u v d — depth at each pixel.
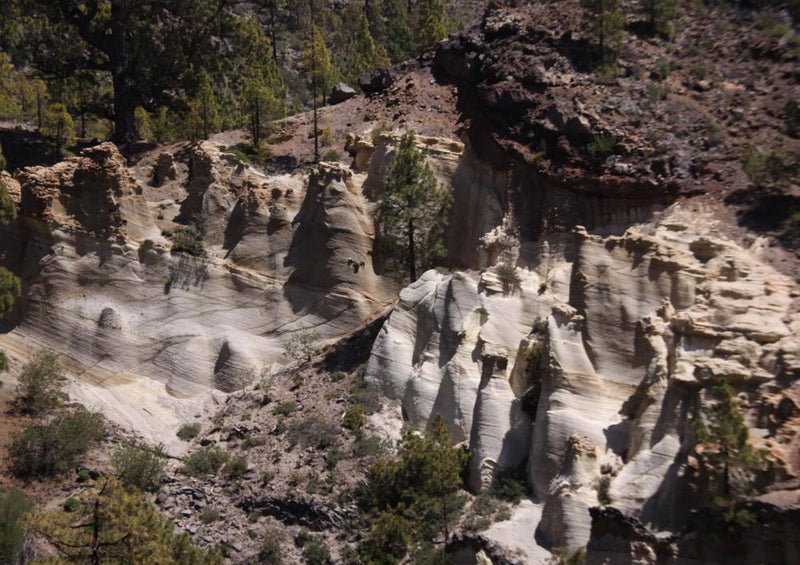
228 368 56.41
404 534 44.09
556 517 42.97
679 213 51.53
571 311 48.53
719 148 54.44
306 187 60.59
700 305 46.91
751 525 37.44
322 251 57.84
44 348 58.09
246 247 59.19
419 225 56.44
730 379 42.59
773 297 46.41
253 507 47.69
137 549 39.12
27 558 43.72
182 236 59.88
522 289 51.84
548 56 60.44
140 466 48.53
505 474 46.72
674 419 42.97
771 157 51.91
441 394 50.03
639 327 48.03
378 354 52.12
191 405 55.50
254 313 58.06
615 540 39.38
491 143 57.78
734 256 48.88
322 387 53.09
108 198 60.09
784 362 42.78
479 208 57.19
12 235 60.94
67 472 49.06
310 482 47.97
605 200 53.41
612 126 55.47
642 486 41.50
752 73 59.19
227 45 82.88
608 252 50.03
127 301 58.94
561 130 55.94
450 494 45.81
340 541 45.84
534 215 55.12
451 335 51.22
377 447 48.72
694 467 40.41
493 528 44.09
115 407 54.91
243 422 52.50
